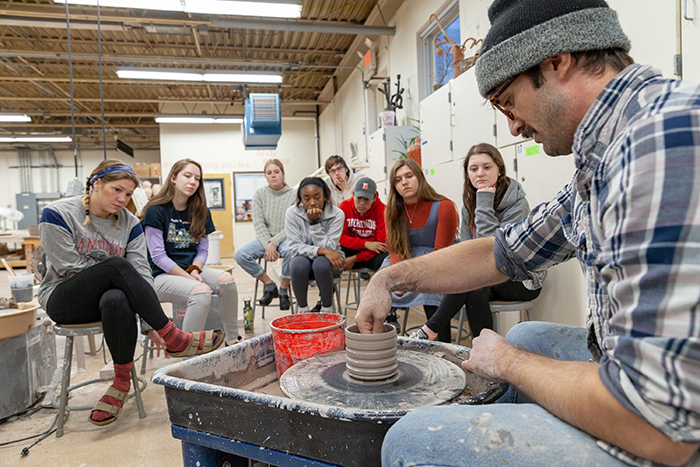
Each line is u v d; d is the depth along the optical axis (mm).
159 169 9859
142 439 1650
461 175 2971
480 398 787
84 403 2018
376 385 900
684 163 461
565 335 992
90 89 8727
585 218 672
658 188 469
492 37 672
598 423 517
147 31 5820
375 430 694
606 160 559
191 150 9977
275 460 786
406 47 5504
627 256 490
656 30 1667
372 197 3053
